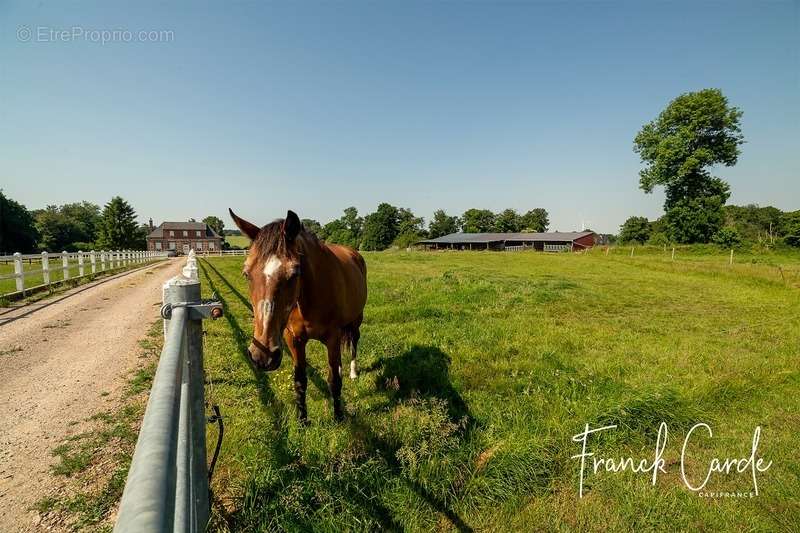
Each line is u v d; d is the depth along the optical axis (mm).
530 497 2672
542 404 3721
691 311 9484
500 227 105125
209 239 84062
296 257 2559
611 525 2451
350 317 4148
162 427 843
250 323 6934
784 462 3100
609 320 8242
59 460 2873
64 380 4352
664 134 45938
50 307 8664
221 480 2555
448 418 3275
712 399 3988
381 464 2680
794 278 13977
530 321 7777
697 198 43156
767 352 5922
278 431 3000
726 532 2420
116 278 15344
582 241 70938
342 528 2268
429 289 11383
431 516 2451
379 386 4238
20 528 2232
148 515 552
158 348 5562
